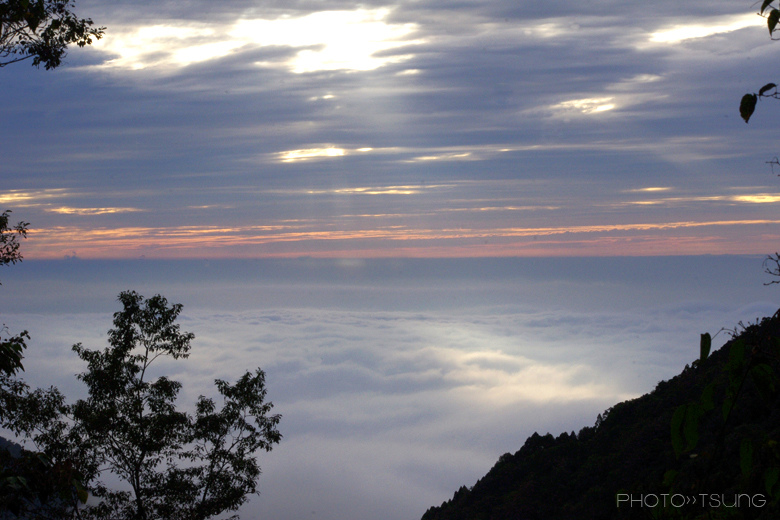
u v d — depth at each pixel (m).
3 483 5.31
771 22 2.49
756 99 2.52
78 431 16.42
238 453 17.98
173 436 17.53
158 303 18.05
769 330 2.35
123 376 17.66
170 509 16.78
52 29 10.20
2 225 12.93
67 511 13.45
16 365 6.44
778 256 2.12
